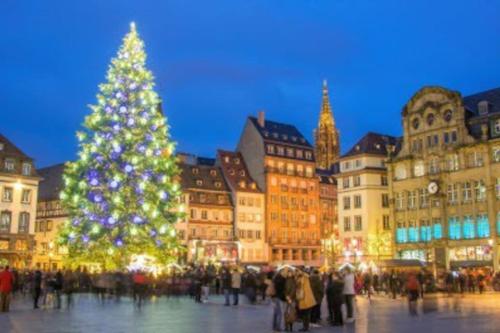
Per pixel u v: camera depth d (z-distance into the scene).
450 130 71.62
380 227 85.56
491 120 68.00
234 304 32.66
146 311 28.25
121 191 42.81
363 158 87.31
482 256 66.12
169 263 46.16
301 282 19.69
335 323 21.73
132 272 40.31
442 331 19.16
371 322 22.91
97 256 43.12
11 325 21.22
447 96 72.25
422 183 74.62
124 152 43.72
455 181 70.44
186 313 27.02
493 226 65.38
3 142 80.38
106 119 44.09
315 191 117.38
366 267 57.50
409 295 27.03
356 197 87.19
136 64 46.03
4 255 77.06
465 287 50.12
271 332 19.33
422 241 73.69
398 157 78.00
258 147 112.50
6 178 78.69
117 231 42.34
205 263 73.31
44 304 32.03
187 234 99.81
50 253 93.81
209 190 105.12
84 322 22.42
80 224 42.69
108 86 45.12
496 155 66.44
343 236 88.00
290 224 111.69
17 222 78.88
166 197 45.25
